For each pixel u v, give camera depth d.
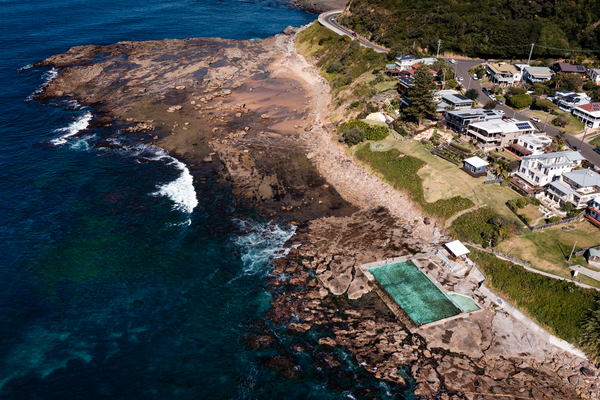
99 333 60.97
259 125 123.00
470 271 71.00
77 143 112.38
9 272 70.75
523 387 53.00
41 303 65.38
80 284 69.06
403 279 69.88
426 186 88.50
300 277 70.75
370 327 61.78
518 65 132.12
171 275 71.31
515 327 61.22
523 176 85.75
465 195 83.69
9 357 56.97
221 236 80.19
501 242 72.75
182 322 63.03
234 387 54.12
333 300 66.44
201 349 59.03
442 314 63.31
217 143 112.62
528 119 106.94
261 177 98.31
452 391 52.88
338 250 76.31
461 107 111.25
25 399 51.75
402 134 106.06
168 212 86.44
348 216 85.94
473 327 61.12
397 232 81.12
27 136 114.69
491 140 95.56
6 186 93.06
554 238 71.62
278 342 60.00
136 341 59.91
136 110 132.12
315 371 56.00
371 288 68.50
